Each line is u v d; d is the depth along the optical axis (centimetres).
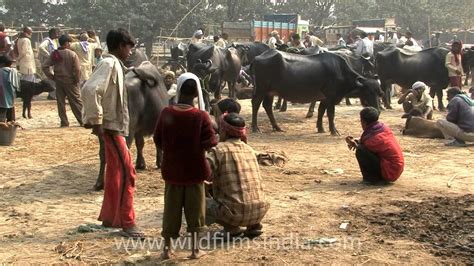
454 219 694
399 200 789
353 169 998
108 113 628
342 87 1352
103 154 836
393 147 874
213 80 1714
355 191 841
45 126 1457
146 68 898
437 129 1310
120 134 635
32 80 1728
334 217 714
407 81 1802
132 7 4022
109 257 584
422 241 626
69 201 788
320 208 754
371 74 1733
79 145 1187
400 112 1778
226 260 574
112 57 643
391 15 5516
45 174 941
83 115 638
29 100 1575
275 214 727
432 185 880
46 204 773
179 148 562
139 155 960
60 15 4384
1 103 1239
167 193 573
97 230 664
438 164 1034
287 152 1145
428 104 1387
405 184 886
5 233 656
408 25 5481
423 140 1296
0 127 1169
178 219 575
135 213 732
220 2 4603
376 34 3559
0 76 1238
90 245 616
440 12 5341
